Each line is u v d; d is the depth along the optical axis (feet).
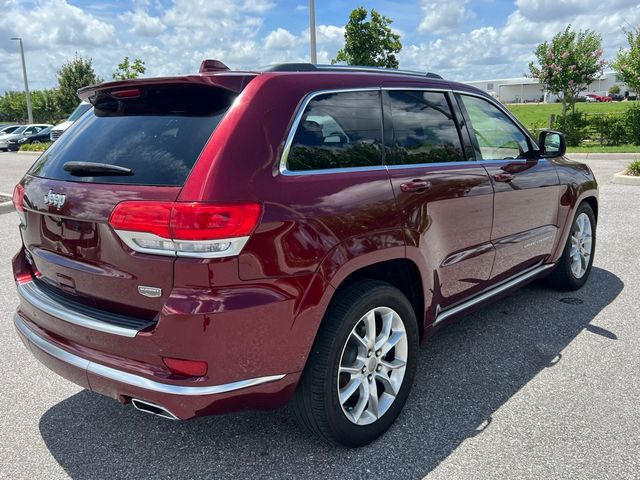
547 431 9.66
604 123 63.57
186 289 7.44
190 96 8.72
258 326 7.70
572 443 9.29
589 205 16.85
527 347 13.05
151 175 7.86
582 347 12.95
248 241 7.54
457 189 10.95
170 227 7.32
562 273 16.20
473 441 9.45
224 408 7.88
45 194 8.96
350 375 9.19
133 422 10.38
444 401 10.76
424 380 11.62
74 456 9.36
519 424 9.89
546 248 14.78
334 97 9.31
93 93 9.71
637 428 9.66
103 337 8.10
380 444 9.46
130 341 7.81
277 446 9.50
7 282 18.89
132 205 7.61
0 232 27.53
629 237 22.86
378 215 9.16
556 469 8.64
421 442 9.48
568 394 10.86
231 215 7.39
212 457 9.25
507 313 15.19
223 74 8.54
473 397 10.89
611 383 11.23
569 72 63.10
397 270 10.39
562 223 15.25
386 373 9.75
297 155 8.46
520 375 11.72
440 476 8.58
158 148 8.20
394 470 8.76
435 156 10.98
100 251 8.16
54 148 9.92
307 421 8.89
